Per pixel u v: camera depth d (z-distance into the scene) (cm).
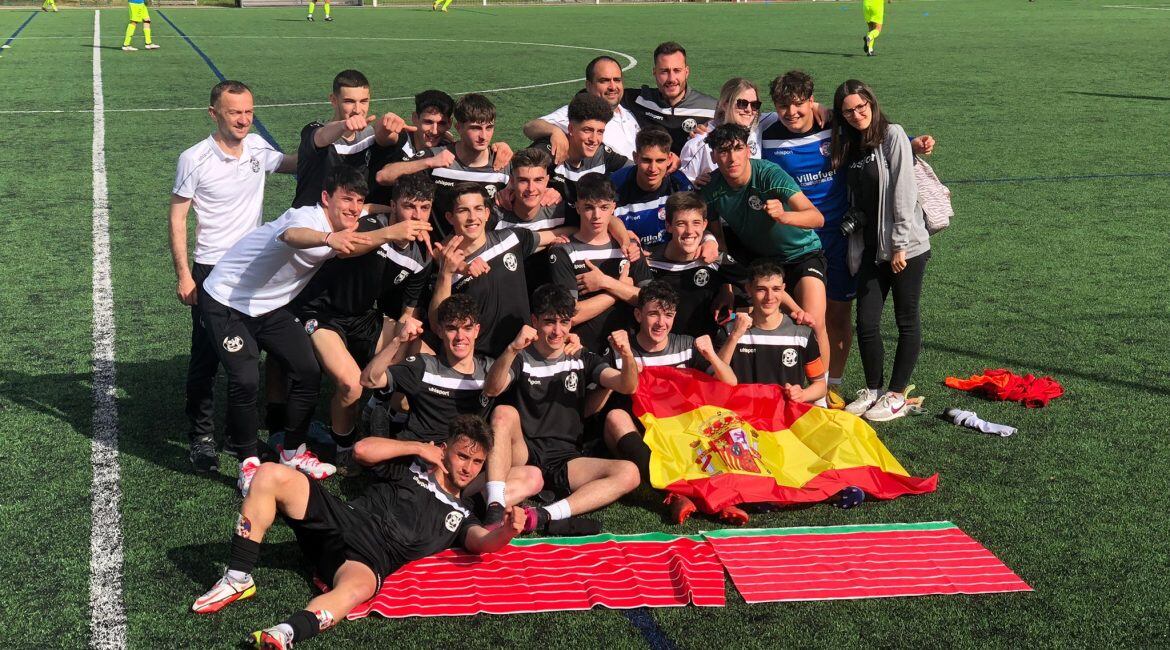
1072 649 396
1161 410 617
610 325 579
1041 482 530
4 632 403
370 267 534
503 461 493
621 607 416
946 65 2223
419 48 2659
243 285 506
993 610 420
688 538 468
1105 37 2822
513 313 556
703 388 549
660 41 2833
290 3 4516
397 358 514
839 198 611
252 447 517
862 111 571
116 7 4309
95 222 1013
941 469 545
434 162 606
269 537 477
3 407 609
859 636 403
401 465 463
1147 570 451
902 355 605
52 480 524
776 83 594
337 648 392
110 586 434
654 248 618
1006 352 710
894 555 457
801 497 504
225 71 2128
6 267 876
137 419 598
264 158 580
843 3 4697
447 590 427
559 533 473
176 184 545
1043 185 1178
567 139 652
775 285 550
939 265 904
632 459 514
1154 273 877
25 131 1445
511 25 3453
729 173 573
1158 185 1178
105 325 750
